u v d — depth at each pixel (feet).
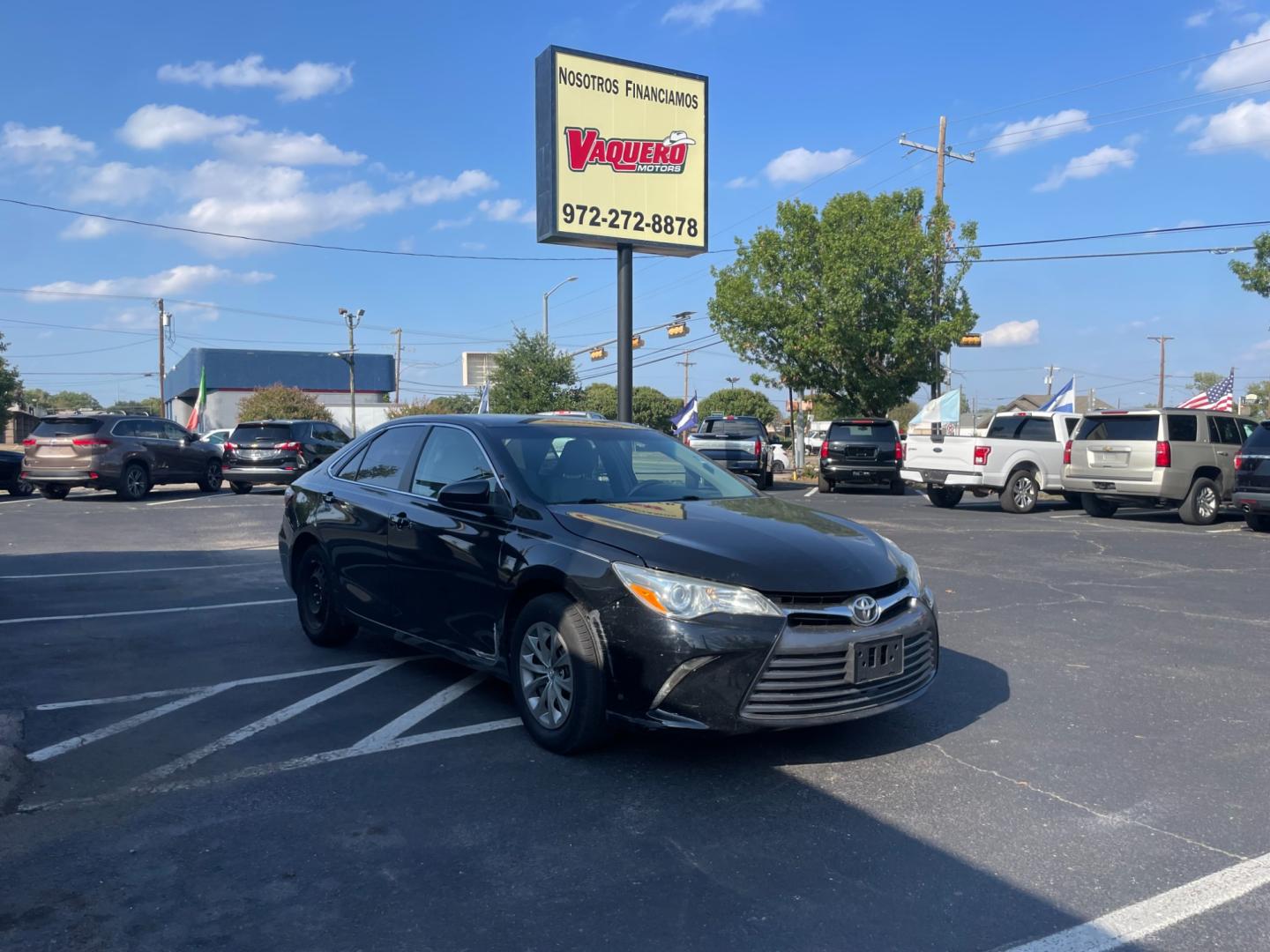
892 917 10.53
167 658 21.72
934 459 57.41
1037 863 11.79
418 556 18.31
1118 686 19.39
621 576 14.35
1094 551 38.40
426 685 19.53
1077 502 60.75
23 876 11.50
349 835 12.60
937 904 10.80
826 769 14.87
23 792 14.10
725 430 80.02
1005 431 57.77
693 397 99.86
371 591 19.89
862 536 16.31
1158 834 12.62
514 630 15.94
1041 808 13.42
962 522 49.83
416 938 10.14
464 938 10.14
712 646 13.55
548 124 56.24
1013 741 16.11
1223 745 15.99
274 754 15.62
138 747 15.94
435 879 11.41
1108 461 50.80
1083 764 15.08
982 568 34.04
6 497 68.49
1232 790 14.10
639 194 58.59
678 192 59.72
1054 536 43.37
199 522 50.39
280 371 219.41
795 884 11.27
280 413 168.76
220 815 13.24
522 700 15.83
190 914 10.63
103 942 10.07
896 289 92.63
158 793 14.02
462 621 17.30
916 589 15.67
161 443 67.10
